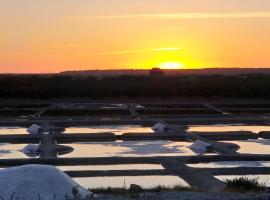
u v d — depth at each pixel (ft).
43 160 58.65
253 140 82.23
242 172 53.31
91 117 111.65
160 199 29.07
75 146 74.79
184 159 60.75
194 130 92.68
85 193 32.81
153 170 53.42
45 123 99.45
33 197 30.50
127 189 41.86
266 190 39.34
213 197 29.48
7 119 106.83
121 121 102.83
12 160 57.98
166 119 106.93
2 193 30.53
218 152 68.13
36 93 178.70
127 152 68.85
